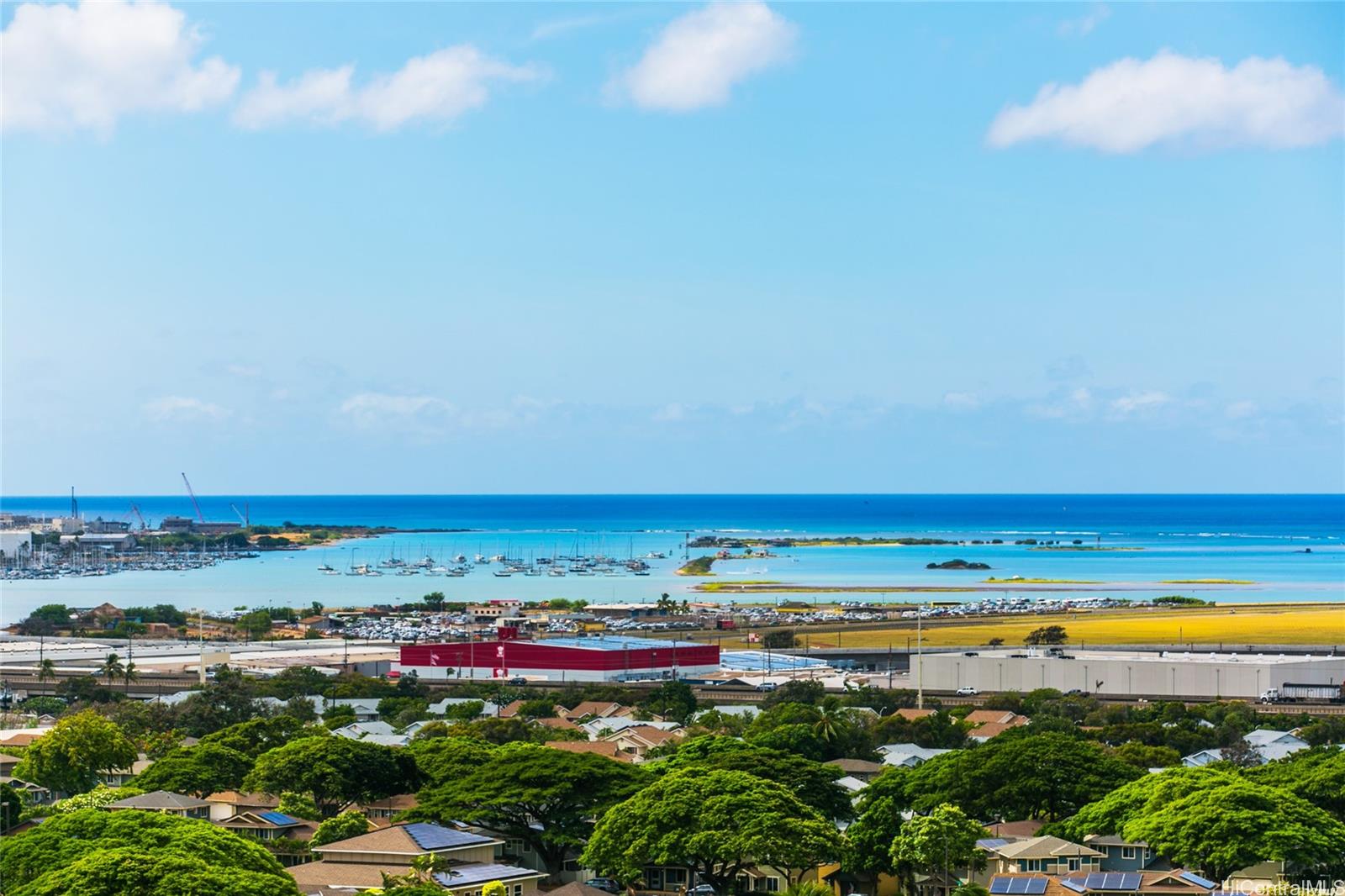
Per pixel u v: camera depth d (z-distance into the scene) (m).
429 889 133.38
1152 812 160.88
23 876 139.00
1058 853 156.00
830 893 150.25
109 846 139.00
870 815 167.75
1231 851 150.38
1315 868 151.88
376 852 148.38
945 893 159.50
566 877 171.38
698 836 153.62
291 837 167.75
